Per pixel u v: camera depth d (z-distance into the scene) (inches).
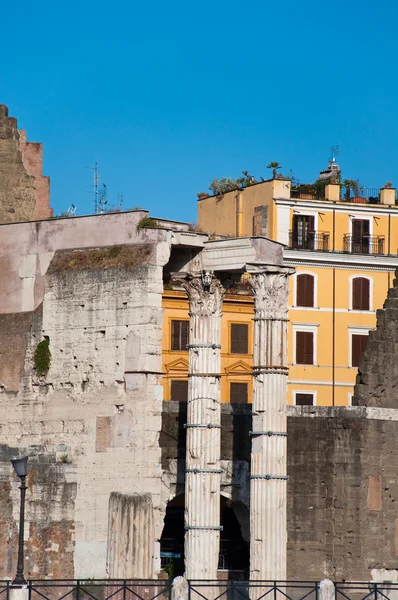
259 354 6845.5
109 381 6973.4
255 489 6796.3
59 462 6978.4
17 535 6747.1
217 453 6894.7
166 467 7214.6
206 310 6958.7
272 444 6791.3
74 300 7145.7
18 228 7431.1
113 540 6796.3
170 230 6904.5
